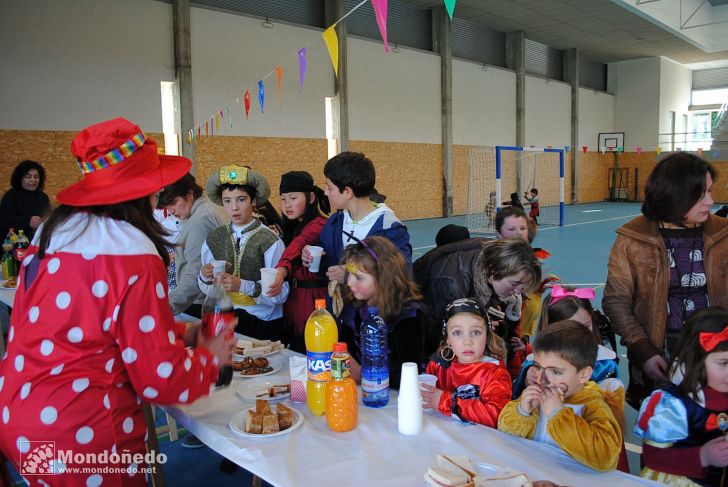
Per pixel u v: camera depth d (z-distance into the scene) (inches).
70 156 366.0
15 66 341.4
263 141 474.0
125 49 387.2
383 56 565.0
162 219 140.9
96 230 52.0
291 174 119.0
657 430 61.5
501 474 47.9
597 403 58.4
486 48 693.9
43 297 50.7
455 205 661.3
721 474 59.4
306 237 107.4
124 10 384.8
